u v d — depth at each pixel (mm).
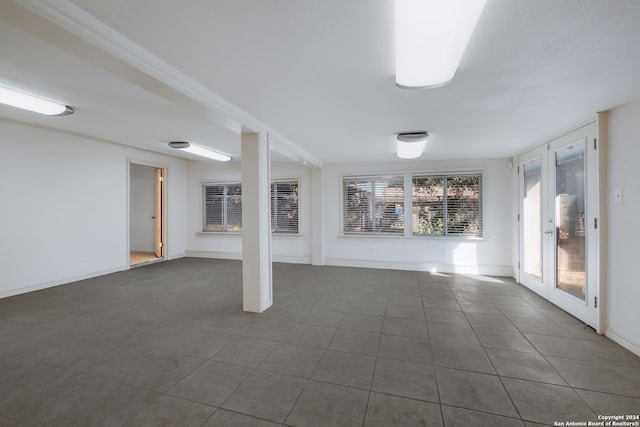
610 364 2199
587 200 2896
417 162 5398
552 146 3562
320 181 5863
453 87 2172
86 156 4746
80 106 2879
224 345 2516
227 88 2256
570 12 1311
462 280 4703
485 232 5059
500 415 1671
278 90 2287
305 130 3453
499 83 2094
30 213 4051
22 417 1650
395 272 5277
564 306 3312
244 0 1271
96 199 4902
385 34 1528
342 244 5855
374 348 2463
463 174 5188
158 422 1619
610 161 2645
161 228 6488
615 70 1879
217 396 1844
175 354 2361
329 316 3180
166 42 1631
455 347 2479
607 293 2682
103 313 3258
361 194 5773
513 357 2312
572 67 1843
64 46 1449
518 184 4641
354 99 2453
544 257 3758
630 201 2416
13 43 1744
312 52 1723
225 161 6414
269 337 2668
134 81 1836
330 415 1676
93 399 1810
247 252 3295
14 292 3889
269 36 1561
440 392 1880
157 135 4086
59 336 2680
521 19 1361
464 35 1355
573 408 1726
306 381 2000
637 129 2354
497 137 3662
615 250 2582
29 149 4027
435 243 5332
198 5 1306
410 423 1609
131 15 1394
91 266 4840
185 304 3564
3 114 3326
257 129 3104
